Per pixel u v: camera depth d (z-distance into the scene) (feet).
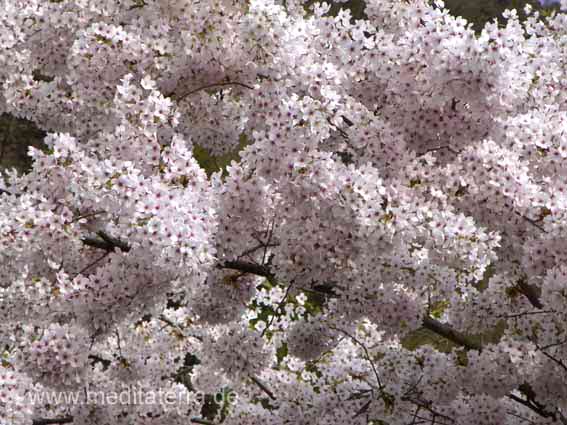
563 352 14.51
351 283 14.12
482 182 12.38
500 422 16.62
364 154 12.60
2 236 11.96
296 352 18.02
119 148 11.71
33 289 15.19
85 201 11.35
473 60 11.33
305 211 11.85
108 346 23.95
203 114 15.97
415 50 12.06
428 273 16.08
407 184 12.61
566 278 11.98
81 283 12.32
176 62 13.44
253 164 11.72
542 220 12.38
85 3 14.17
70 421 20.61
